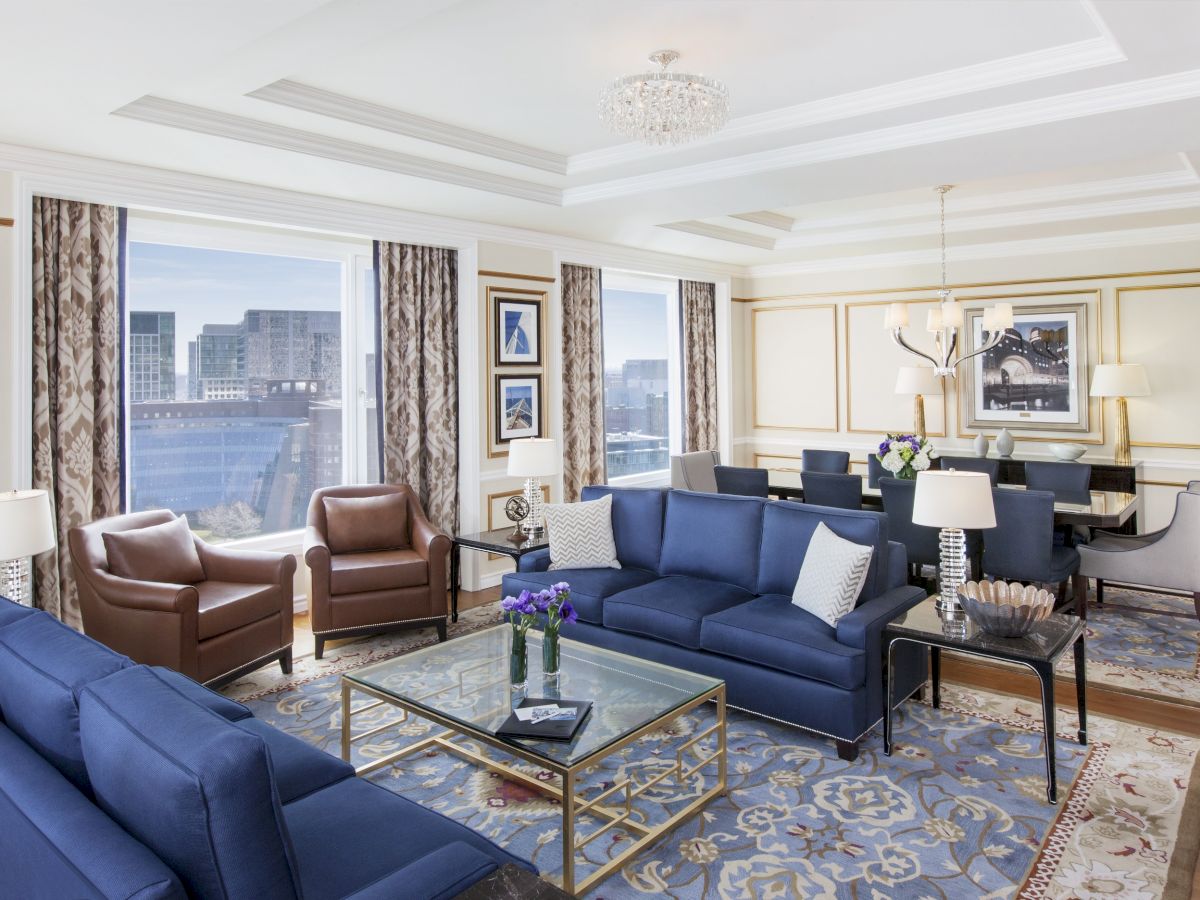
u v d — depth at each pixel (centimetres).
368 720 348
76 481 395
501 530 507
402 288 529
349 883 165
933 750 315
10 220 359
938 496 309
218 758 125
